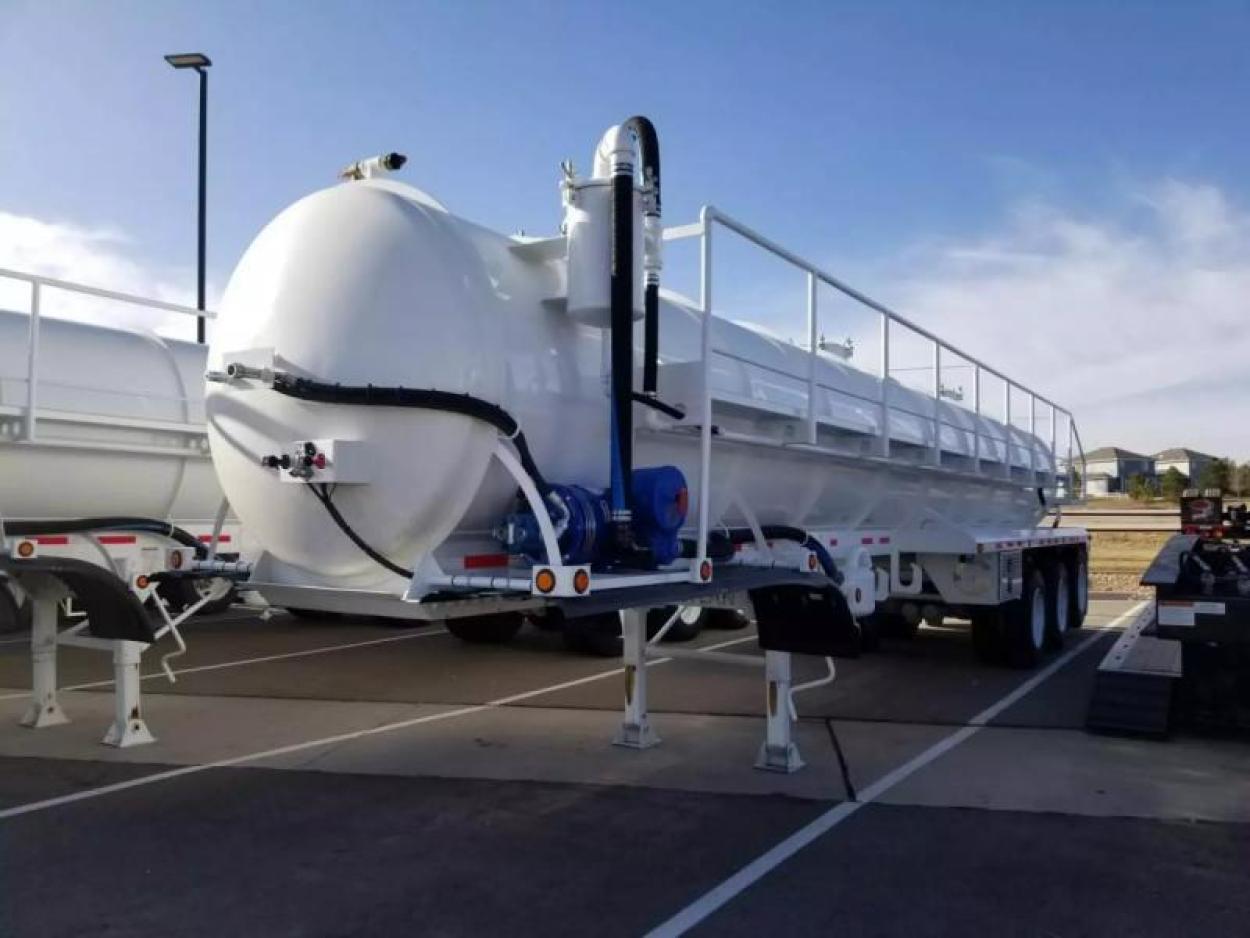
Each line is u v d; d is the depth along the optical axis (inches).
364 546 193.6
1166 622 296.0
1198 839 205.9
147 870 185.5
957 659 448.5
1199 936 161.3
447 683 374.0
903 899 174.2
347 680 379.6
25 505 331.3
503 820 214.7
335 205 203.9
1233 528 558.3
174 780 243.4
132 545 347.3
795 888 178.5
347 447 184.7
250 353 195.2
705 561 210.2
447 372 190.1
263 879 181.5
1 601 375.6
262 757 265.6
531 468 200.4
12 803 224.8
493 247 211.0
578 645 429.7
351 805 224.5
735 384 260.8
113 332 373.4
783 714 255.4
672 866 188.7
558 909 169.2
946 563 417.4
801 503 307.4
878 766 260.8
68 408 340.8
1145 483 2977.4
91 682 372.5
